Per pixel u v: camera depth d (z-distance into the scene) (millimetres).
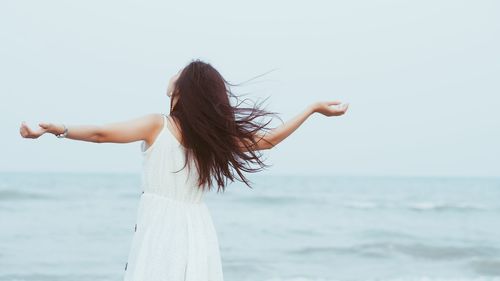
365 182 79625
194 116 3193
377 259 14336
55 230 18609
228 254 14461
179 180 3254
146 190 3285
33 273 11477
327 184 68062
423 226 23188
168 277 3156
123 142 3145
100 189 42219
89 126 2988
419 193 50062
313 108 3406
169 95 3387
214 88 3221
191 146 3230
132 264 3199
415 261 14117
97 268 12125
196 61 3293
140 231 3230
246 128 3277
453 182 85688
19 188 40656
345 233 20156
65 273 11523
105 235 17531
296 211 28672
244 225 21547
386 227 22453
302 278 11422
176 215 3240
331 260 14039
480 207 33188
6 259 13094
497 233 20938
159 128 3238
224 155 3234
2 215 23438
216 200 33844
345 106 3461
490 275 12250
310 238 18484
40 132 2844
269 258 14008
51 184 49375
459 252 15430
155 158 3232
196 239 3250
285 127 3365
